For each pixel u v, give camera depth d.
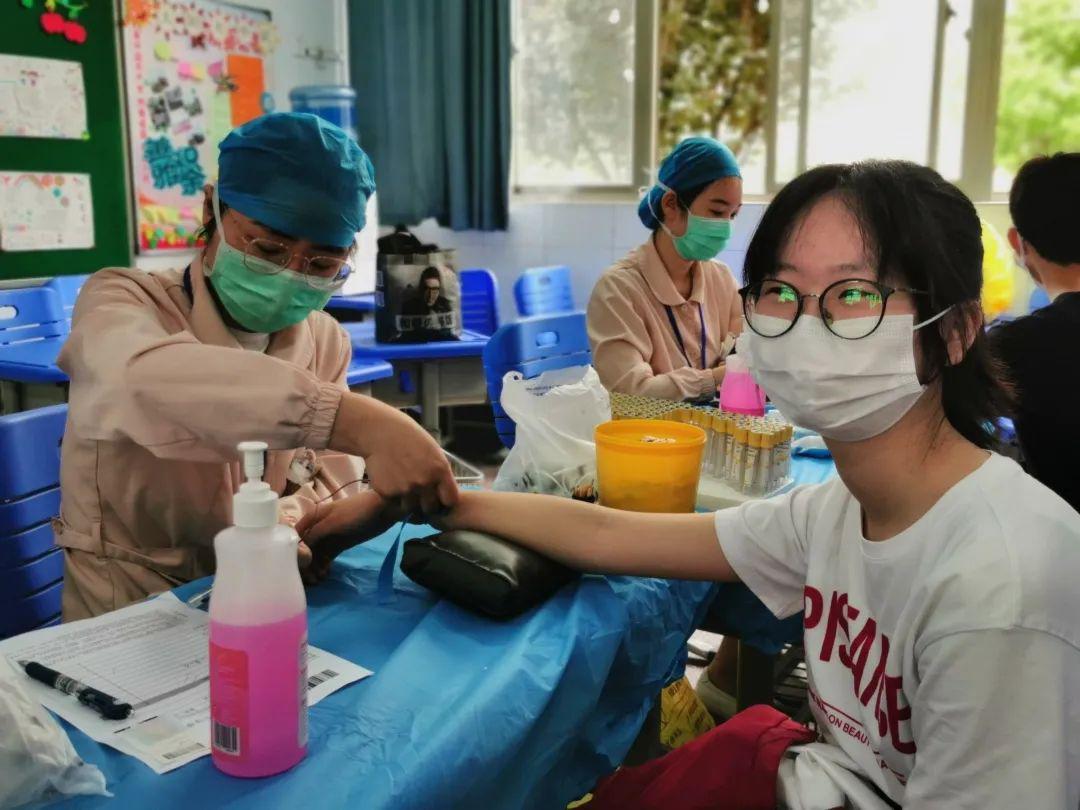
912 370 0.84
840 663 0.95
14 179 3.54
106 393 1.04
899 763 0.89
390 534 1.27
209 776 0.71
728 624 1.45
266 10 4.55
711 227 2.40
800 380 0.87
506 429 2.27
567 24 4.73
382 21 4.70
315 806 0.67
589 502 1.34
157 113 4.09
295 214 1.20
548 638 0.96
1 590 1.30
